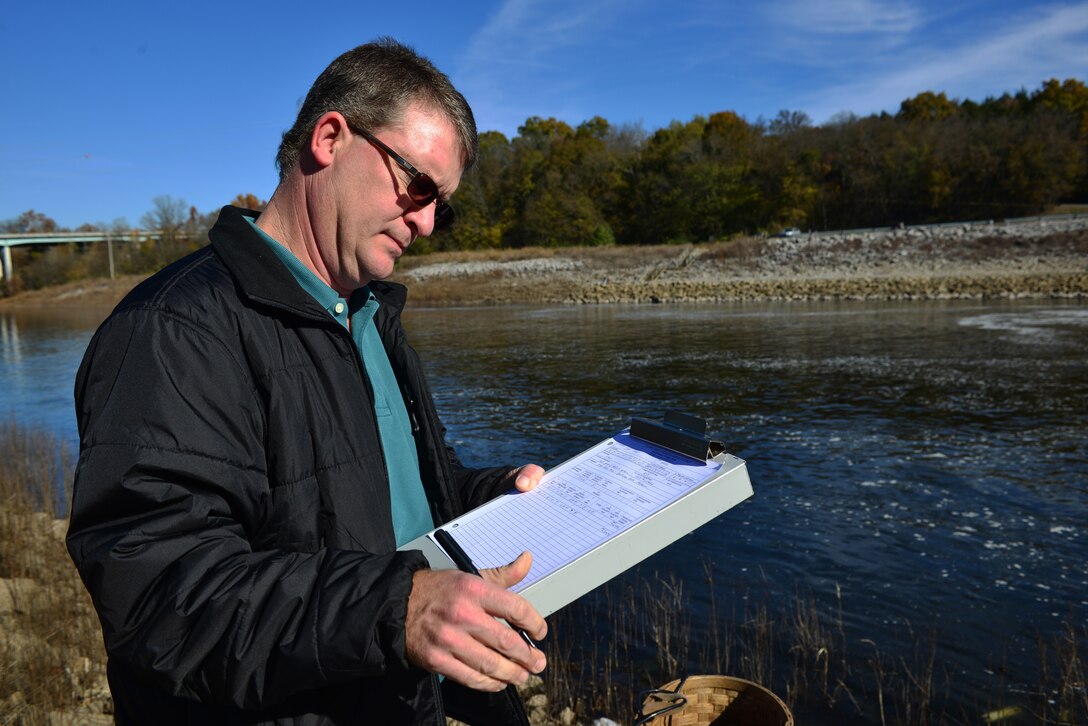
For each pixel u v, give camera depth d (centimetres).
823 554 552
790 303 3244
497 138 7894
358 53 130
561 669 386
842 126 6600
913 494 677
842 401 1096
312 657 92
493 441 969
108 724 302
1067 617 446
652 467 129
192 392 106
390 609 92
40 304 6700
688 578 517
